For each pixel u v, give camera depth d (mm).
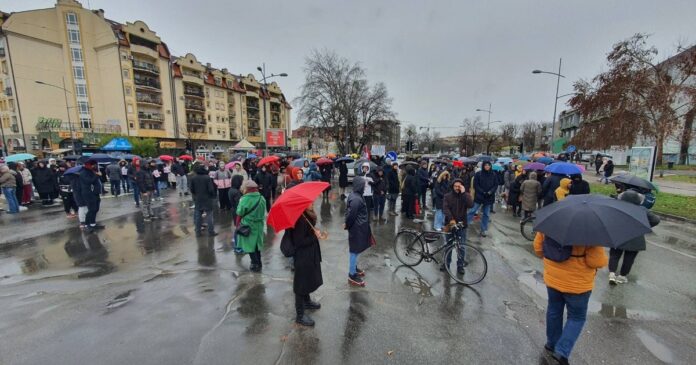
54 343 3379
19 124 41094
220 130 62062
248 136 69375
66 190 9727
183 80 54000
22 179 11461
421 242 5691
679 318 3941
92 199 8164
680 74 19344
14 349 3275
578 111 20500
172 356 3166
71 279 5078
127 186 15703
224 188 10625
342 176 13094
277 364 3066
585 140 20766
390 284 4949
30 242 7082
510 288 4816
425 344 3400
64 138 40250
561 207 2871
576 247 2857
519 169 12055
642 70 17219
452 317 3953
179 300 4363
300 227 3709
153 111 50000
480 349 3314
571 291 2914
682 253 6508
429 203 12680
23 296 4465
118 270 5461
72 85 44281
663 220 9656
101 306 4184
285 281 5020
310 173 12047
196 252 6430
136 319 3861
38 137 41281
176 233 7863
